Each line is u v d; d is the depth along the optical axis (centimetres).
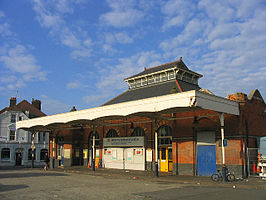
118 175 1922
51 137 3212
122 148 2441
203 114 1856
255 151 1800
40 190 1205
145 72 2877
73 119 2242
